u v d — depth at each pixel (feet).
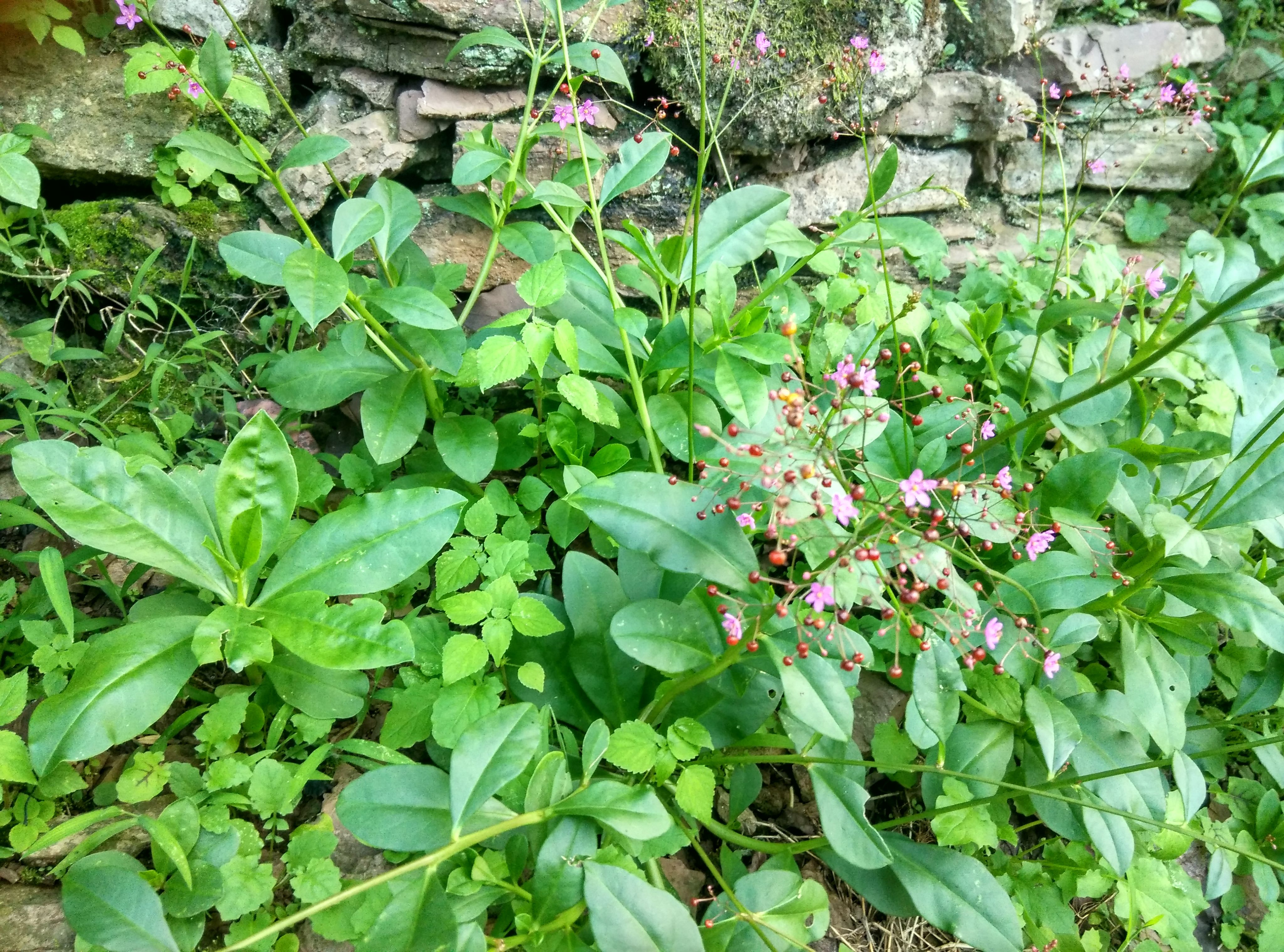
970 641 1.41
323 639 1.21
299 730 1.34
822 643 1.20
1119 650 1.52
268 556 1.30
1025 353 1.77
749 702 1.35
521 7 1.78
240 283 1.92
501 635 1.28
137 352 1.86
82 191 1.89
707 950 1.17
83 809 1.30
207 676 1.46
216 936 1.21
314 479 1.57
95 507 1.23
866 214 1.73
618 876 1.08
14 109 1.77
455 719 1.26
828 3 1.96
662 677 1.38
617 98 1.96
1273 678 1.54
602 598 1.40
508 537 1.52
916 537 1.36
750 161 2.08
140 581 1.57
